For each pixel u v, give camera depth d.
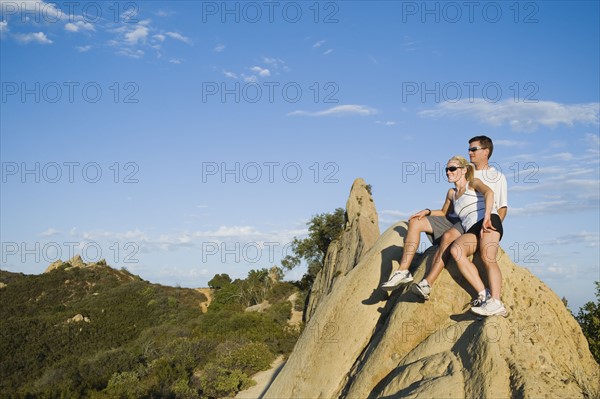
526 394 6.42
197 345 37.75
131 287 67.31
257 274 63.66
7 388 38.47
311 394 9.73
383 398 7.78
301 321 44.62
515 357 7.05
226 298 61.94
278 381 10.50
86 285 69.38
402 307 8.79
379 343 8.79
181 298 67.81
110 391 33.03
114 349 42.03
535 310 8.19
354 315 9.91
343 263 32.50
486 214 7.98
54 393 33.00
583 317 15.49
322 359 9.88
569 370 7.51
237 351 33.97
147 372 35.81
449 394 6.90
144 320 57.16
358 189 35.34
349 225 34.34
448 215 9.14
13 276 72.12
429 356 7.90
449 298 8.59
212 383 31.17
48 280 68.94
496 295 7.76
